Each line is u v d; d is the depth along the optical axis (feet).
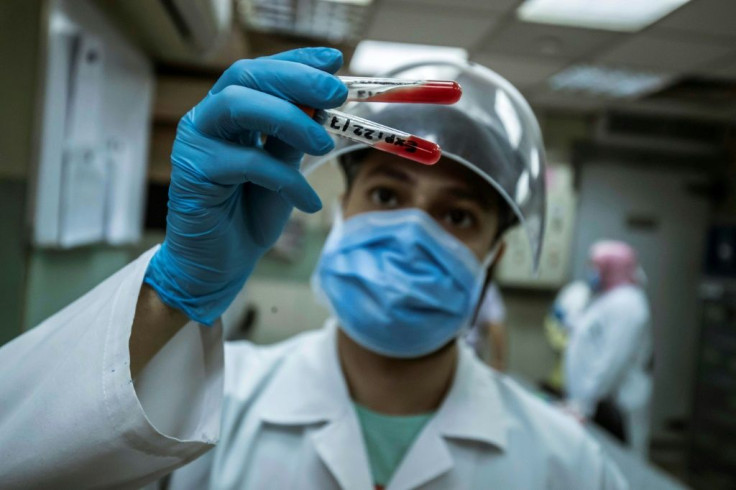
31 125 3.55
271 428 2.54
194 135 1.66
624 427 8.71
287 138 1.54
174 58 6.84
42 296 3.81
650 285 13.16
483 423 2.58
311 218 10.27
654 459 12.98
